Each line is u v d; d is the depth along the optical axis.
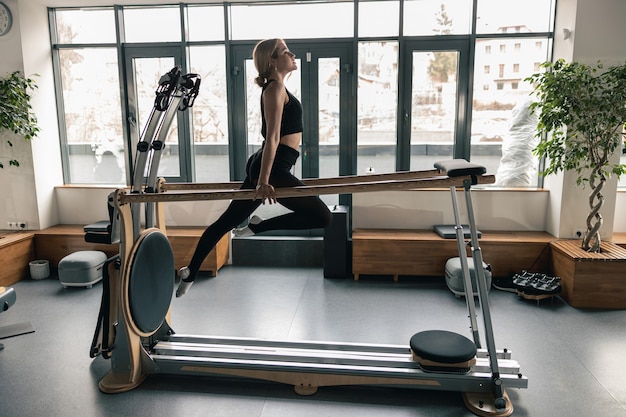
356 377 2.97
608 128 4.36
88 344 3.72
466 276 3.19
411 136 5.58
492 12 5.28
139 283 3.01
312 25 5.52
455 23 5.36
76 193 5.94
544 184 5.43
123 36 5.76
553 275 4.81
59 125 6.01
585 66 4.39
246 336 3.85
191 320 4.16
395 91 5.54
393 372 2.92
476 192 5.40
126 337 3.06
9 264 5.10
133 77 5.82
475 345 3.08
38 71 5.61
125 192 2.92
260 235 5.85
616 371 3.26
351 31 5.48
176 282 5.18
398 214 5.54
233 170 5.82
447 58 5.41
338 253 5.20
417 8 5.36
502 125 5.47
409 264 5.07
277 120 2.48
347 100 5.61
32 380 3.20
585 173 4.88
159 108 2.84
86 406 2.90
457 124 5.51
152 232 3.15
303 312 4.32
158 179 3.41
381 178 3.31
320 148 5.73
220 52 5.67
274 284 5.06
